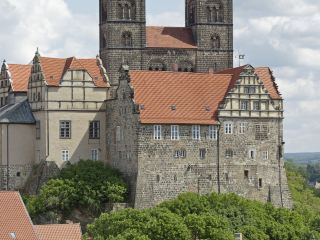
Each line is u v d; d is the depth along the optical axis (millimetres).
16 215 196375
